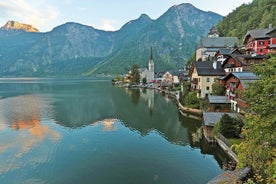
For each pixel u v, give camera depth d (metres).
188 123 58.78
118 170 33.06
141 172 32.41
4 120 62.03
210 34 171.88
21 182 29.84
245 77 51.81
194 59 147.12
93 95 117.88
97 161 36.00
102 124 58.91
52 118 64.94
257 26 135.62
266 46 83.06
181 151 39.88
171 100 98.38
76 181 30.16
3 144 43.19
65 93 128.50
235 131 38.53
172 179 30.56
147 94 122.06
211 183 21.00
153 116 67.56
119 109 78.75
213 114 45.97
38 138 47.03
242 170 20.66
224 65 77.00
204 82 75.81
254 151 19.42
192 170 32.88
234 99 54.88
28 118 64.62
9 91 142.75
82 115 69.25
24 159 36.53
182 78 124.75
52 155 38.28
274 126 17.86
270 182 16.72
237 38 135.00
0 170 32.88
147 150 40.50
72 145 42.97
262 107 18.42
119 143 44.22
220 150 38.41
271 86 17.39
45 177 31.11
